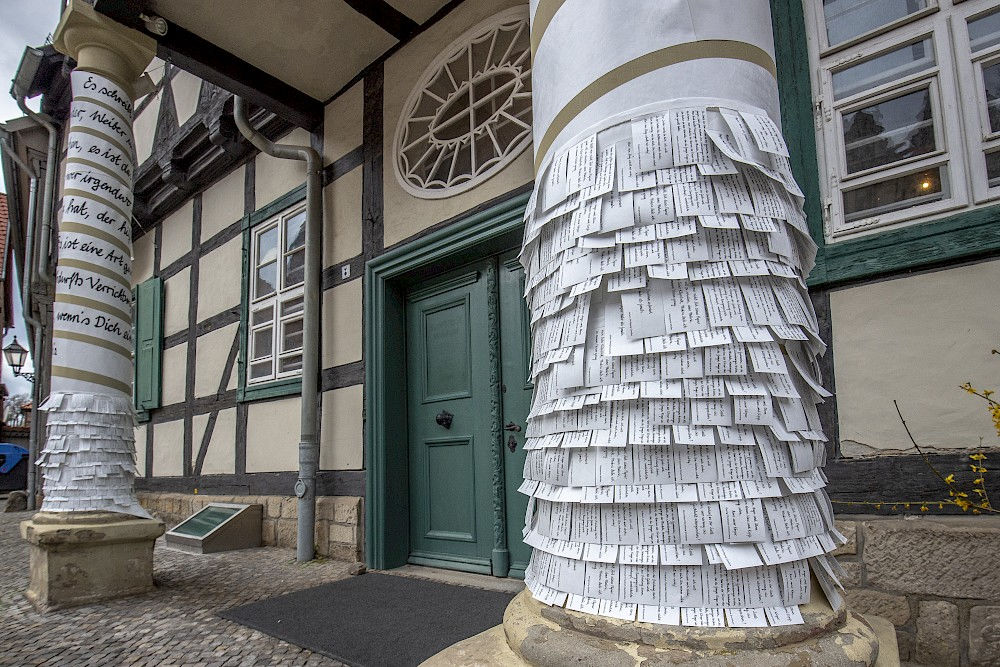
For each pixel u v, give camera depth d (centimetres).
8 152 889
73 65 711
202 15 396
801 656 88
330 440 440
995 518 191
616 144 112
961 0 216
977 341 199
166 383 684
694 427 98
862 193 230
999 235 198
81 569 315
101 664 229
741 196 107
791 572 97
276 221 538
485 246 361
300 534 418
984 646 179
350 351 437
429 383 402
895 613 194
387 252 412
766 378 102
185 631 265
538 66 131
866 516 211
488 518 353
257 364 541
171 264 708
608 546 100
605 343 107
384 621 266
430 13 411
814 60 247
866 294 223
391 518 392
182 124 673
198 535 473
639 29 113
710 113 109
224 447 568
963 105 212
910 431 209
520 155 344
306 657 230
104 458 338
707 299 103
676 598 94
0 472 1452
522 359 347
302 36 420
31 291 911
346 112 474
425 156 404
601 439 103
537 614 107
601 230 110
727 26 113
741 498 96
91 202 356
